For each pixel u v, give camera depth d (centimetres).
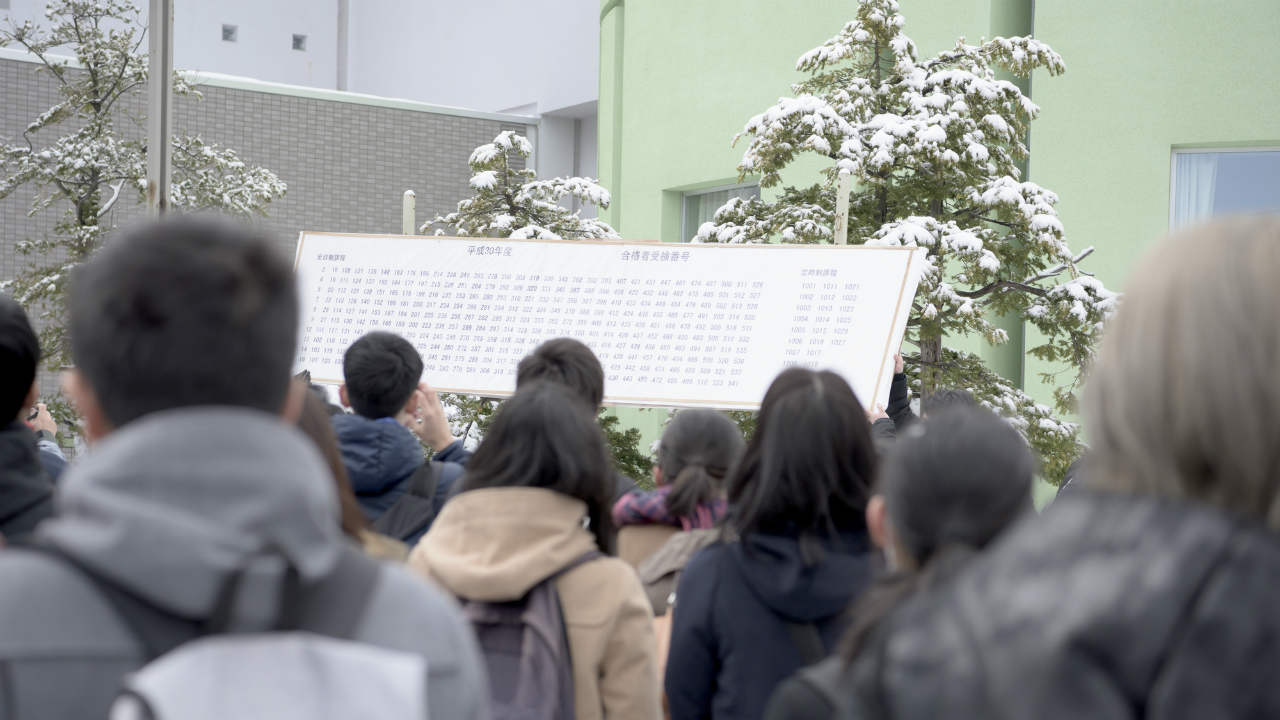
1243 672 96
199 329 108
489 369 629
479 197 1081
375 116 2181
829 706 144
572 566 243
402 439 333
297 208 2111
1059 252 891
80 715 101
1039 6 1153
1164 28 1084
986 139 931
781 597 228
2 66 1838
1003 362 1231
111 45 1479
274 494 107
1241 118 1052
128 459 105
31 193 1862
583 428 256
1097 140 1123
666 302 614
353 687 105
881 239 878
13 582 103
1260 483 105
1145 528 105
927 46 1228
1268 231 110
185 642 105
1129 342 113
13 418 238
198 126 2016
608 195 1092
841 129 902
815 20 1330
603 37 1706
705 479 323
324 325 658
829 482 231
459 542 246
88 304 110
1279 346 105
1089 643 100
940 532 166
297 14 2791
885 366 573
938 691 108
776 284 602
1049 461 905
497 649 240
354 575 116
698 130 1488
